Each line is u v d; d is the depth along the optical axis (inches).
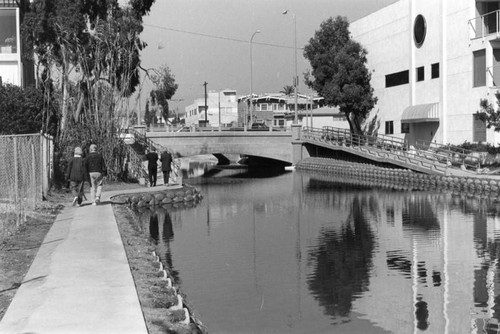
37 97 1076.5
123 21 1344.7
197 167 3129.9
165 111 2477.9
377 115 2174.0
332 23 2146.9
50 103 1135.6
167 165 1254.3
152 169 1243.8
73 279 376.5
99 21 1348.4
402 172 1585.9
